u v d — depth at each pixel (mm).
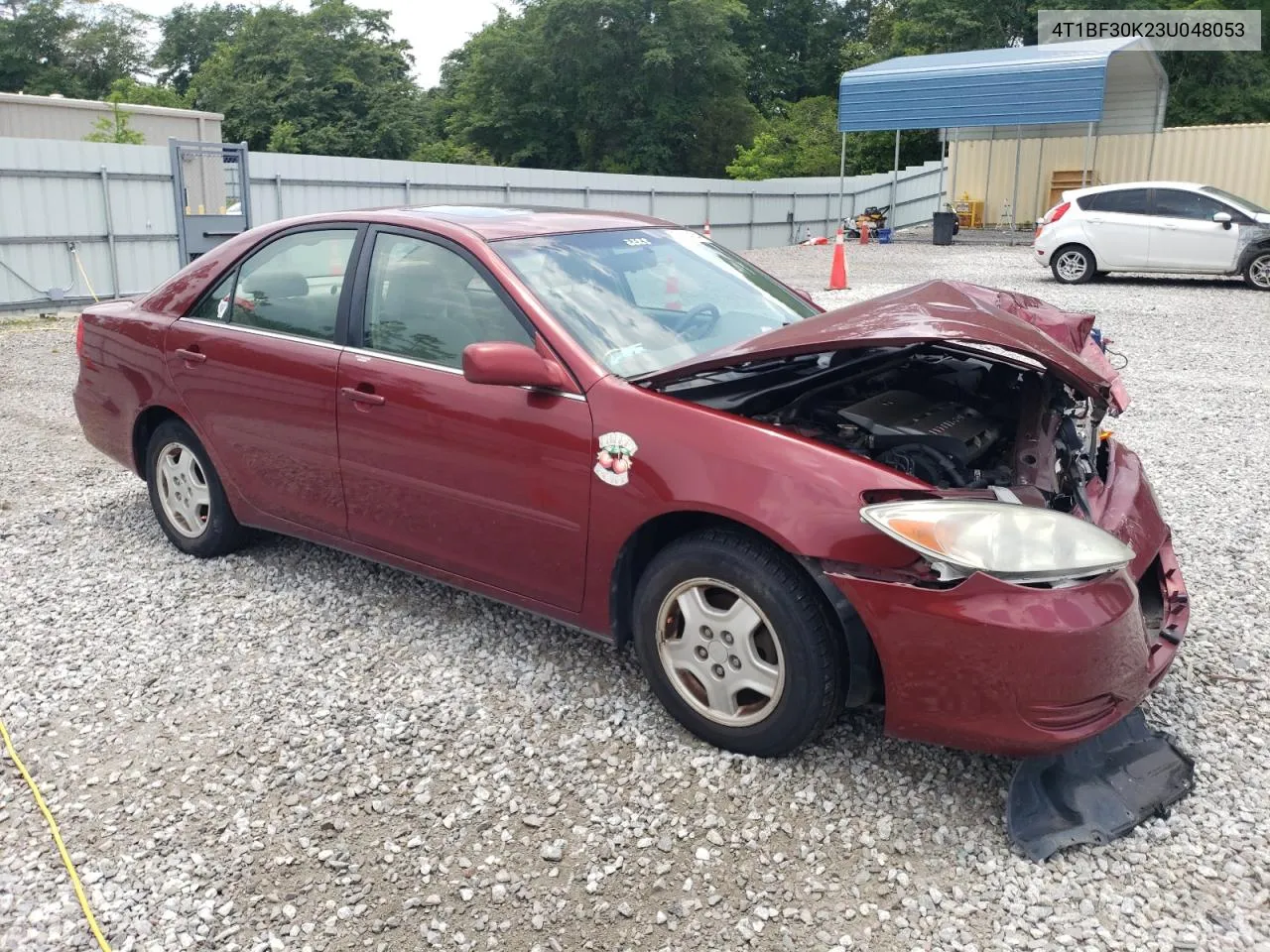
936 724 2871
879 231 27172
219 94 53781
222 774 3227
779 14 67250
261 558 4895
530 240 3920
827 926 2574
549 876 2764
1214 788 3084
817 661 3002
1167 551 3658
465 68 61031
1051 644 2691
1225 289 15789
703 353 3688
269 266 4422
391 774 3215
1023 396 3572
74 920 2621
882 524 2783
